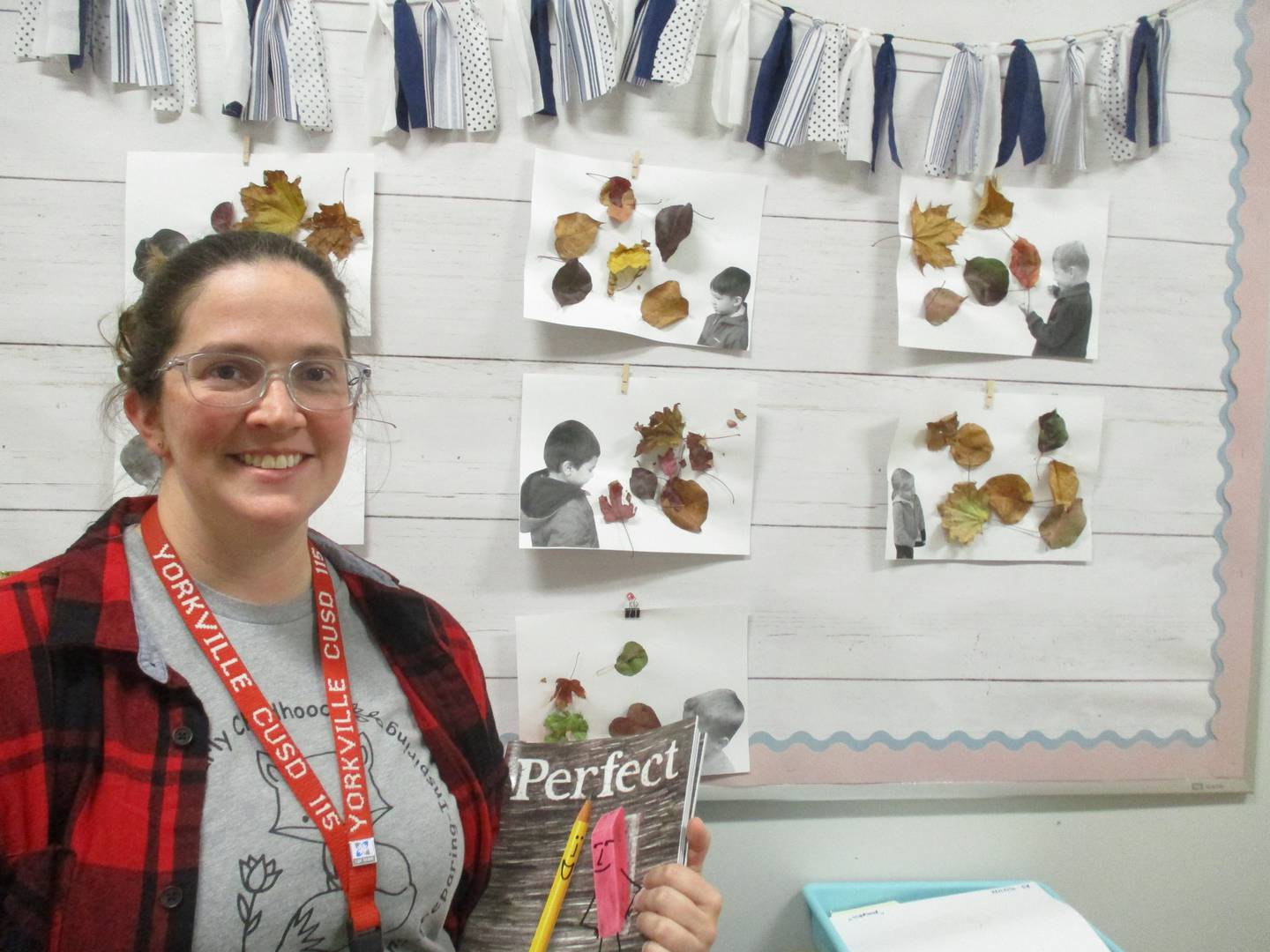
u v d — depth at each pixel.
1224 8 1.12
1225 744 1.17
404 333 1.05
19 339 1.00
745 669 1.10
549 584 1.08
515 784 0.92
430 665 0.78
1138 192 1.12
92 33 0.99
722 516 1.08
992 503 1.12
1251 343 1.14
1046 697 1.14
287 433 0.64
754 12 1.06
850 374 1.10
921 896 1.13
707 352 1.08
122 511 0.72
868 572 1.12
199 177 1.01
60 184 1.00
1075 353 1.11
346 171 1.02
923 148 1.09
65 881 0.56
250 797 0.63
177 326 0.63
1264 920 1.20
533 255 1.04
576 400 1.06
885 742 1.13
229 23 0.98
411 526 1.06
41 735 0.58
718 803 1.13
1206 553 1.16
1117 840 1.18
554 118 1.05
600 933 0.78
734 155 1.07
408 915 0.70
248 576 0.69
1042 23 1.09
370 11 1.02
